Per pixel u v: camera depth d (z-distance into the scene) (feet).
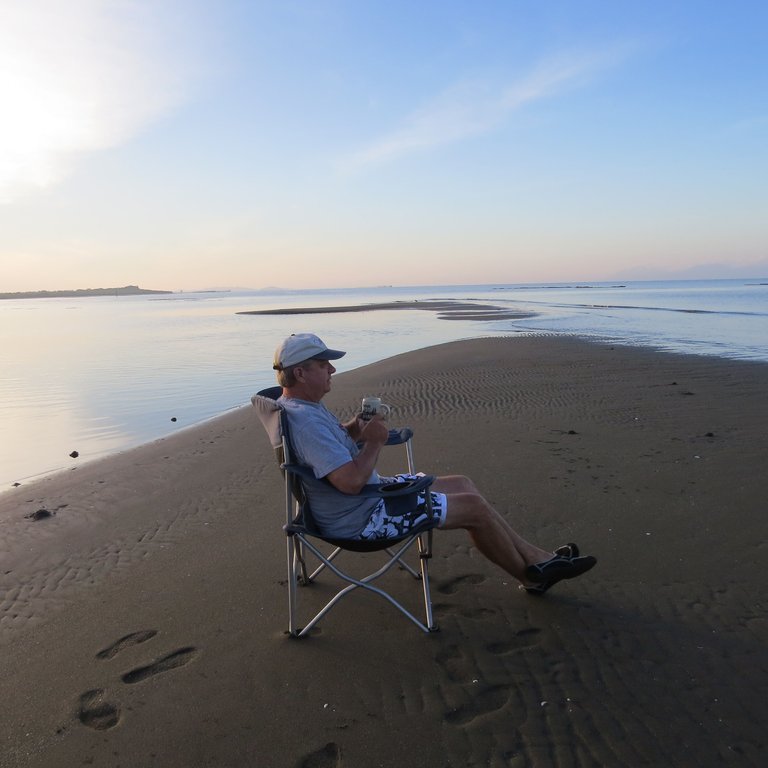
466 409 30.81
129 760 8.32
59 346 82.58
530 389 35.83
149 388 45.96
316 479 10.52
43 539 16.37
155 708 9.30
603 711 8.96
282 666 10.21
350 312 171.63
